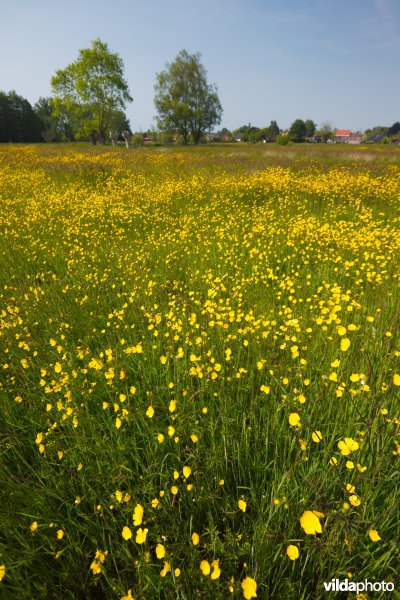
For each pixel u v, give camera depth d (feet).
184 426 7.00
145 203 32.17
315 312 11.76
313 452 6.42
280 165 52.80
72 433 7.25
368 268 14.79
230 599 3.84
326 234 20.45
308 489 5.54
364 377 6.39
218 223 25.50
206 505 5.91
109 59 164.86
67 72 168.35
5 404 8.21
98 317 12.49
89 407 8.39
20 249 20.29
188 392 8.04
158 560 5.19
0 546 5.05
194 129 215.31
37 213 28.45
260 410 7.43
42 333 11.92
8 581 4.91
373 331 8.75
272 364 8.53
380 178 40.22
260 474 6.40
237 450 6.67
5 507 5.51
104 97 170.71
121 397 7.01
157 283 15.37
